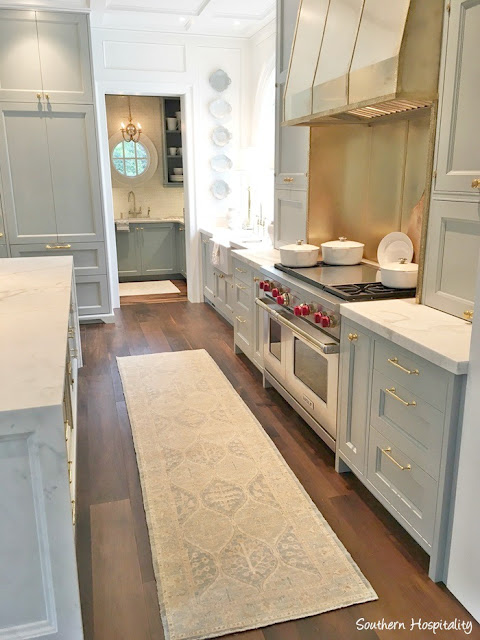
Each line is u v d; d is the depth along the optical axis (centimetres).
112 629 172
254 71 564
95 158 489
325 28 279
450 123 201
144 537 215
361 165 339
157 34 540
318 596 184
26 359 166
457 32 193
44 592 147
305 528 219
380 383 213
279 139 386
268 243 474
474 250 199
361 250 328
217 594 185
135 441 291
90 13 464
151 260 757
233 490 245
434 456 183
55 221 495
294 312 274
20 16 449
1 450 134
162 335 493
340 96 250
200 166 590
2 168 473
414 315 216
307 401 292
